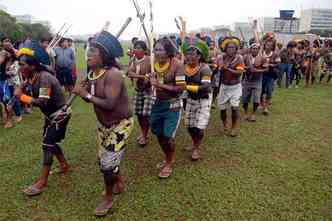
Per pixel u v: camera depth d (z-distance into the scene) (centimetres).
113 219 343
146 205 367
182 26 542
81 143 557
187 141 572
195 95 459
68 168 448
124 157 499
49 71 382
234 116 591
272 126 666
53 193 391
